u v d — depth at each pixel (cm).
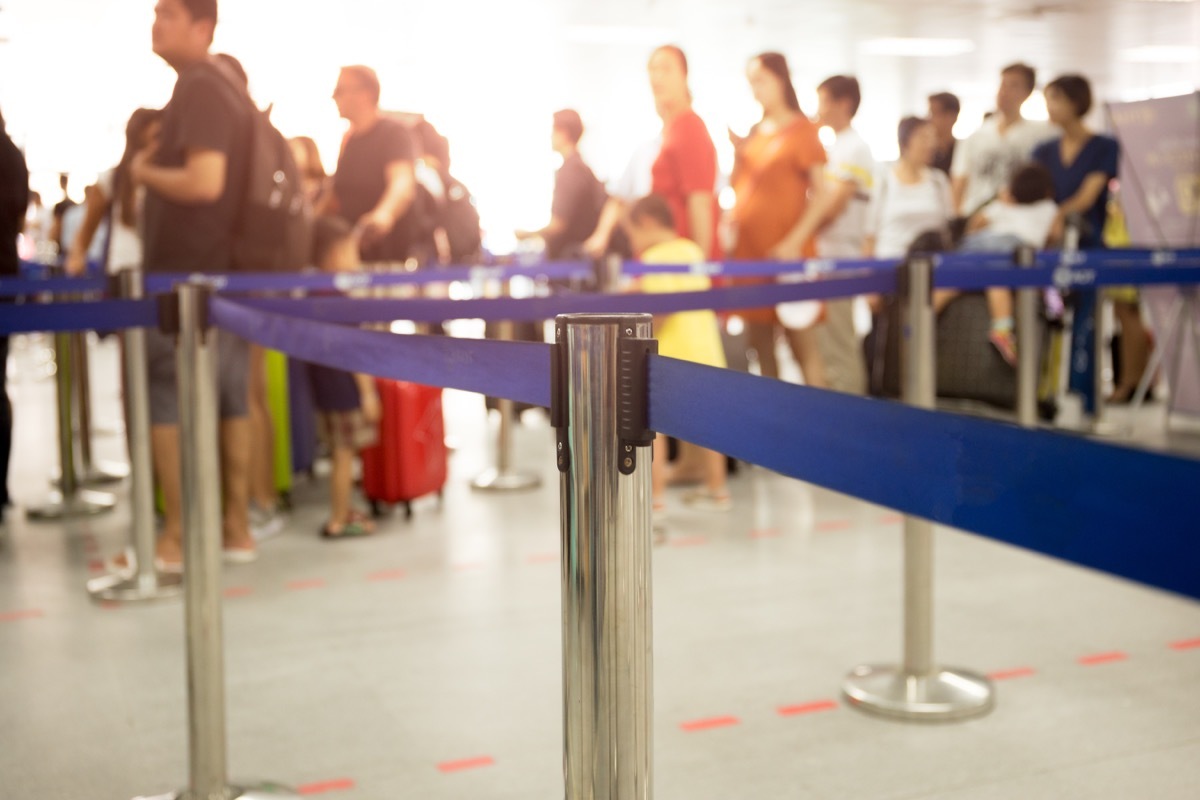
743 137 661
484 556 451
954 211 756
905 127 727
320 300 311
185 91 411
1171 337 681
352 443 479
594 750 152
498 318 323
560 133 732
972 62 1809
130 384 395
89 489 587
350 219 586
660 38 1577
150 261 429
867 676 306
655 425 145
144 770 263
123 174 480
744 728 282
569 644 153
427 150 745
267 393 503
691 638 349
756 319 600
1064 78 688
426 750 273
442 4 1345
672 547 459
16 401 933
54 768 265
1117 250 604
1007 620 363
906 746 271
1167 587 88
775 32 1548
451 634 356
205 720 240
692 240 573
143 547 402
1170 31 1571
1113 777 253
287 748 275
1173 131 649
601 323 147
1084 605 377
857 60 1784
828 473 119
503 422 586
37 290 483
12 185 505
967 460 104
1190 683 307
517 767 263
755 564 432
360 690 311
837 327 680
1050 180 670
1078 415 741
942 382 671
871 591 396
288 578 422
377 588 408
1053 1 1360
